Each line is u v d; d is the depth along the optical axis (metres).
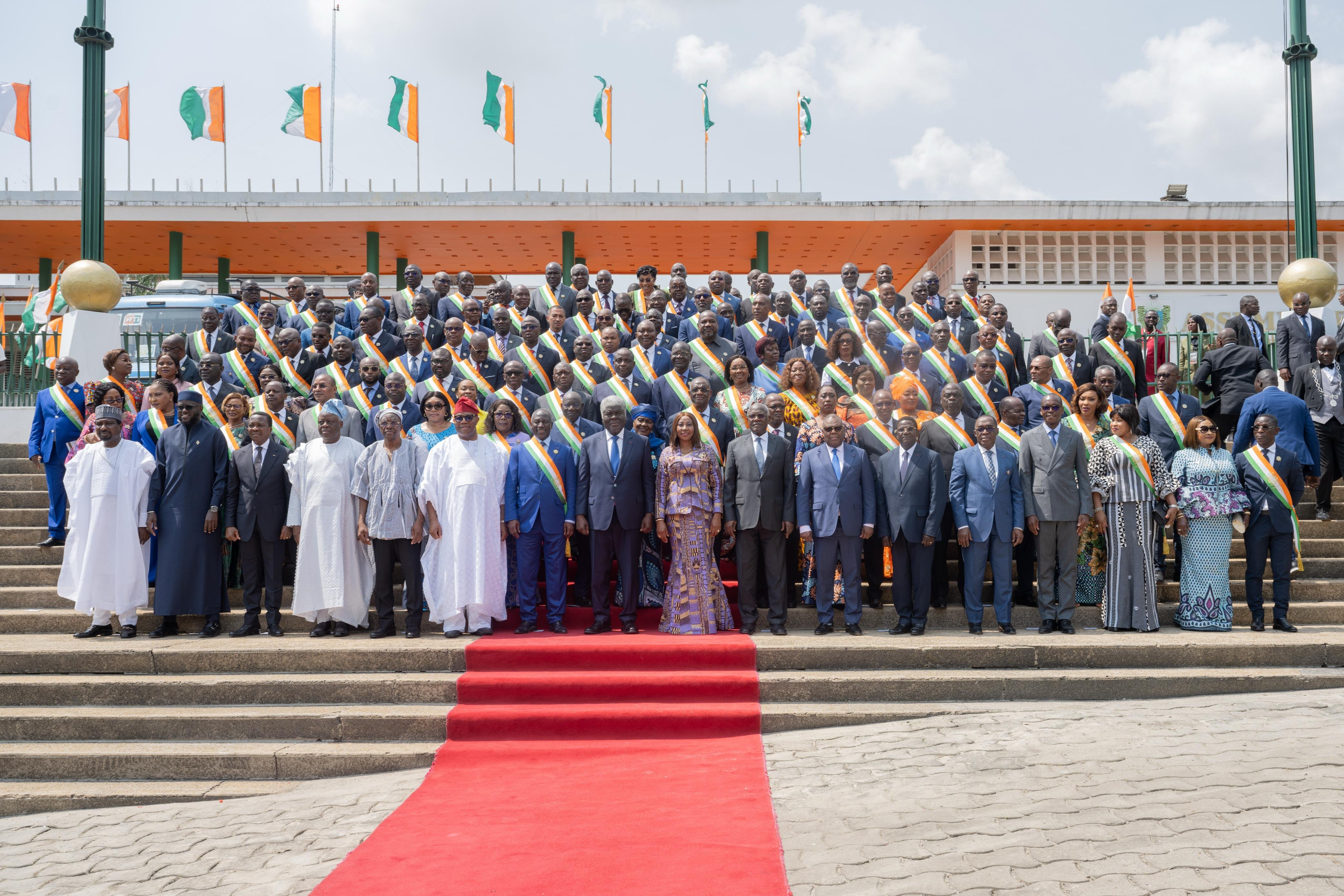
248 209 20.03
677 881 4.25
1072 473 8.17
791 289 11.75
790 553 8.99
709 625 8.03
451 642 7.70
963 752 5.88
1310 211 11.99
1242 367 10.70
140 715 6.70
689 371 9.80
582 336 10.20
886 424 8.73
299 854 4.88
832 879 4.20
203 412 8.65
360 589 8.34
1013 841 4.48
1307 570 9.47
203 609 8.23
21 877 4.80
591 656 7.36
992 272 20.38
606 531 8.08
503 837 4.92
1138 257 20.41
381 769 6.38
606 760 6.32
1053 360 10.20
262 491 8.21
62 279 11.69
